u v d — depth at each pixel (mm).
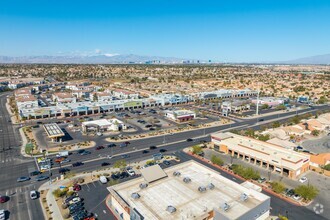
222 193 59500
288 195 73500
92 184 79125
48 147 110875
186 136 129250
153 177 64312
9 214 63562
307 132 135875
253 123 156250
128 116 170000
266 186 79438
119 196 58250
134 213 49469
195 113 169250
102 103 187875
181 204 55062
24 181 80250
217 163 94062
